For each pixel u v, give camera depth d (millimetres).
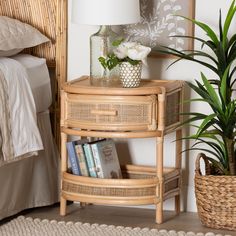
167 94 4293
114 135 4242
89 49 4719
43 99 4570
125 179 4281
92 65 4406
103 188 4305
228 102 4246
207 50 4555
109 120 4230
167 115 4340
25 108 4270
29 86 4324
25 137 4246
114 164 4473
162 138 4266
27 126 4262
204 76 4211
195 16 4551
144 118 4227
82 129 4422
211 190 4250
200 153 4367
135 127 4223
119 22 4277
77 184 4359
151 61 4633
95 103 4234
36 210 4605
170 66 4605
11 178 4355
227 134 4230
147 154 4688
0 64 4242
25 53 4773
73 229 4238
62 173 4434
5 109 4172
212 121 4195
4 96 4176
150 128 4234
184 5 4543
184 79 4605
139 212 4613
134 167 4602
